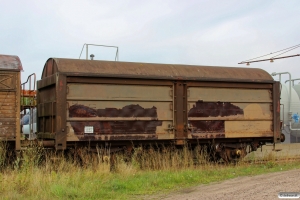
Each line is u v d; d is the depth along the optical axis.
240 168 13.85
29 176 10.26
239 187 9.93
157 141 14.31
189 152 14.45
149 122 13.96
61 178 10.38
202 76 14.85
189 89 14.64
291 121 21.80
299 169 13.19
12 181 9.74
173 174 11.95
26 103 14.93
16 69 12.46
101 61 14.02
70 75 12.86
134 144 14.01
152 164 13.73
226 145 15.46
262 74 16.20
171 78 14.20
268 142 16.44
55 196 9.09
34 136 14.84
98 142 13.48
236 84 15.38
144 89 13.98
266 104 16.05
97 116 13.27
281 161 15.68
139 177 11.73
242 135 15.45
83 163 12.89
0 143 11.99
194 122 14.63
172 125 14.26
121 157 13.53
